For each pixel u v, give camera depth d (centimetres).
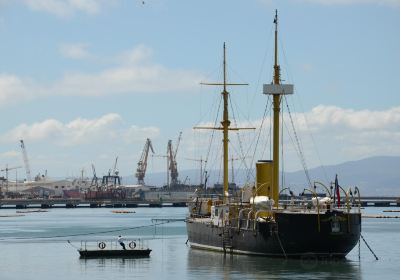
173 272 12556
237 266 12800
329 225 12519
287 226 12644
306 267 12588
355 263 13400
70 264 14062
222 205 14812
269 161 14288
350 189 13100
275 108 14600
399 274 12081
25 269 13438
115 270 13012
